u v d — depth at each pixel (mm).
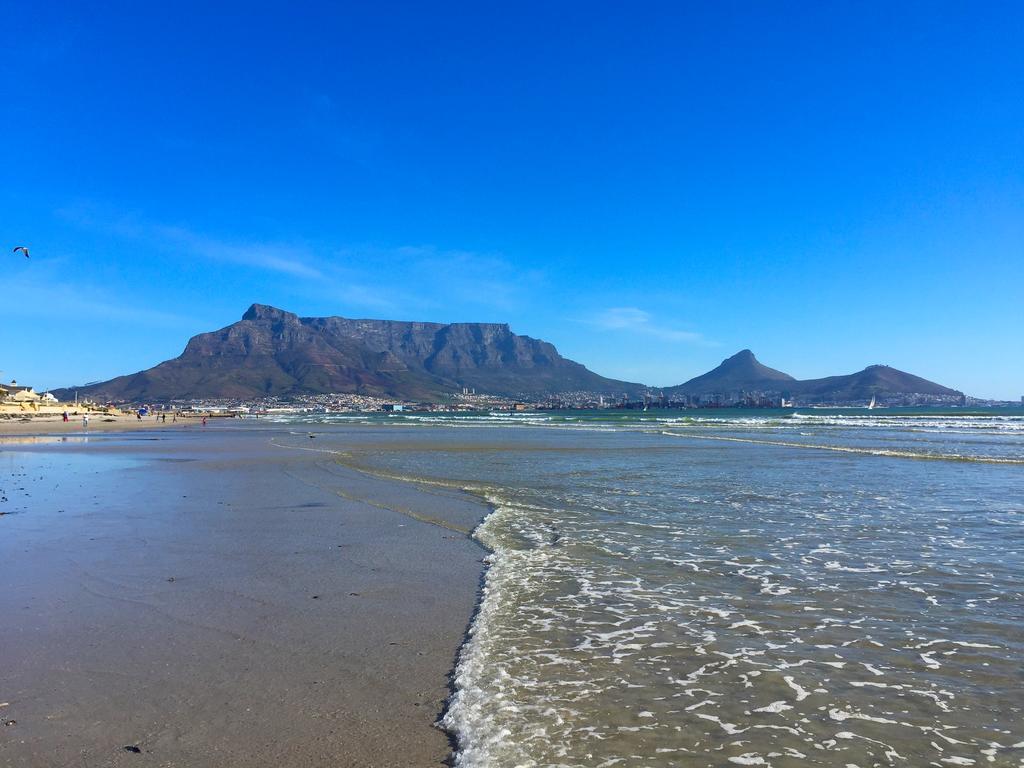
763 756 4637
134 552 11312
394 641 6996
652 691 5746
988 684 5852
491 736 4902
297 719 5180
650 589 9062
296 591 8938
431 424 102250
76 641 6910
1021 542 12016
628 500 17516
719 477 22938
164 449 41719
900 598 8539
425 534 13078
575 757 4613
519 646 6852
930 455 31375
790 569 10102
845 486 20266
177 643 6875
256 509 16281
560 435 57750
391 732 4973
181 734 4922
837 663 6375
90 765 4480
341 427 91000
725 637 7141
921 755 4645
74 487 20922
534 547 11766
